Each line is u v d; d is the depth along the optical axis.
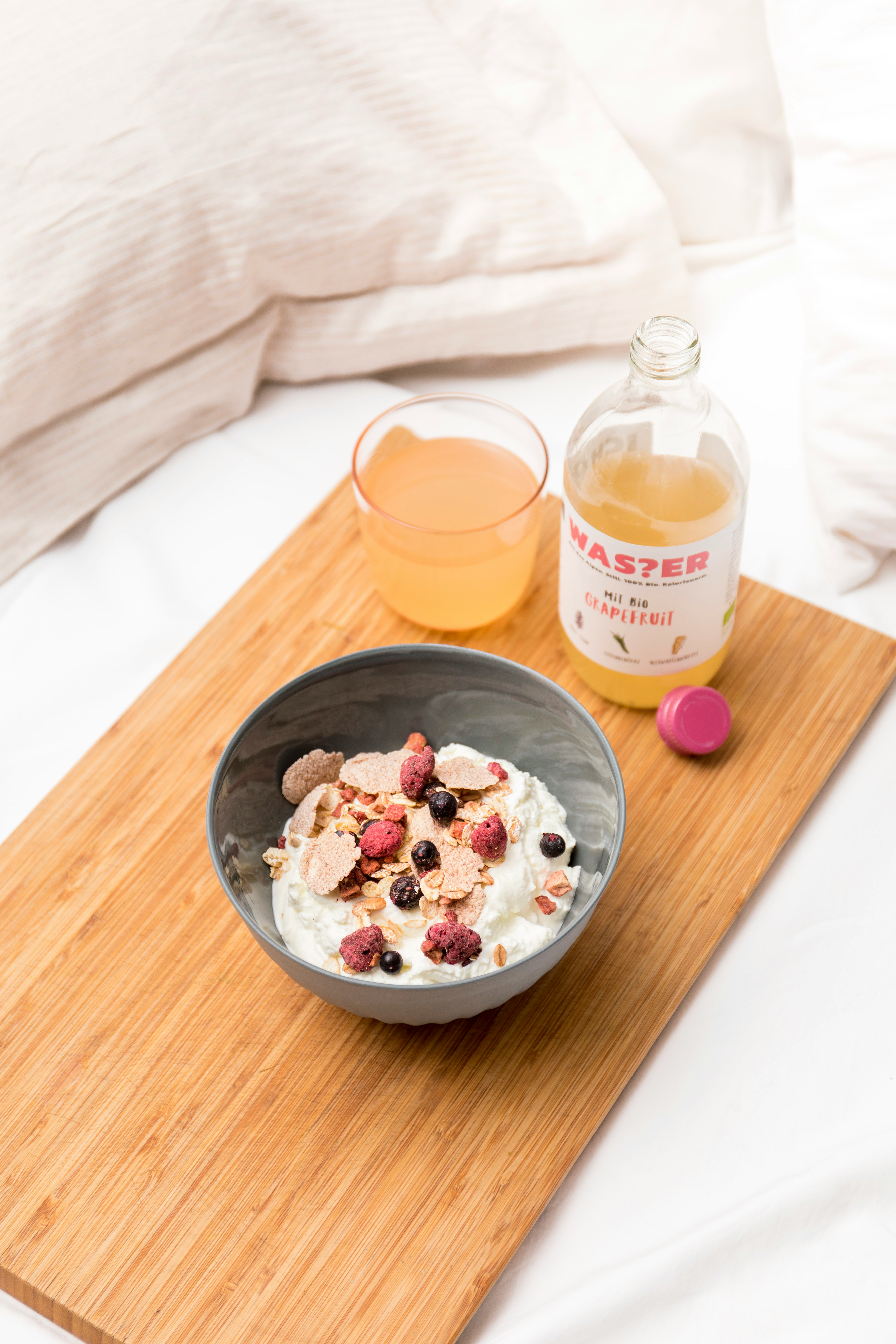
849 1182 0.69
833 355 0.84
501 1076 0.71
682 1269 0.68
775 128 0.96
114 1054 0.71
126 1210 0.68
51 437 0.89
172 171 0.86
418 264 0.92
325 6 0.87
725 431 0.75
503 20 0.91
